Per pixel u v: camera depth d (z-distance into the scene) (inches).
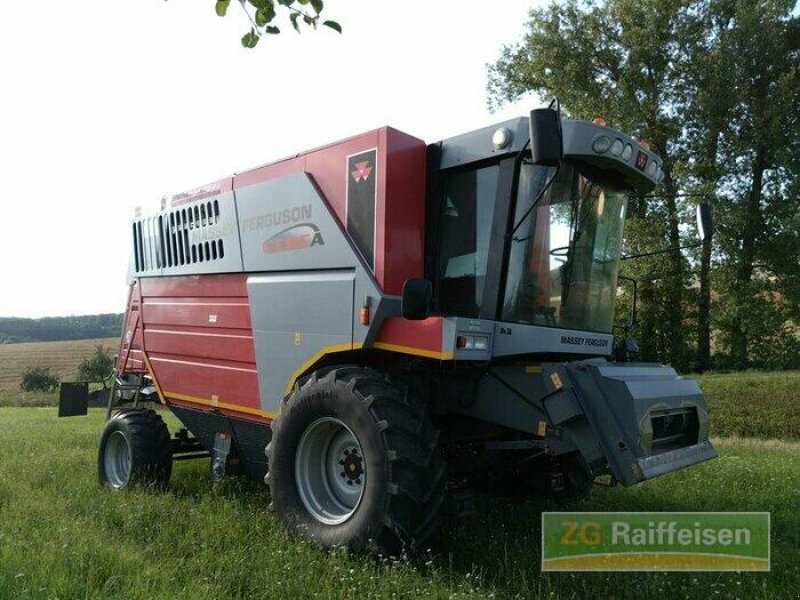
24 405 1302.9
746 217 973.8
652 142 1067.9
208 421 245.9
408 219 186.2
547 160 149.3
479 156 180.5
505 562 160.7
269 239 214.8
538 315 184.7
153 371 272.2
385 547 157.1
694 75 1034.1
